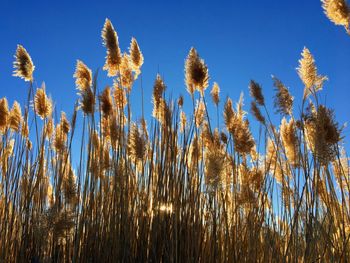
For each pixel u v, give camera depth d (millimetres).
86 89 1751
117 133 1716
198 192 1459
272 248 1389
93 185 1614
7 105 1933
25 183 1750
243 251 1432
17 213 1710
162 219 1486
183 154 1498
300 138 1369
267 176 1488
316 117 1349
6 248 1636
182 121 1772
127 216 1521
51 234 1572
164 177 1521
